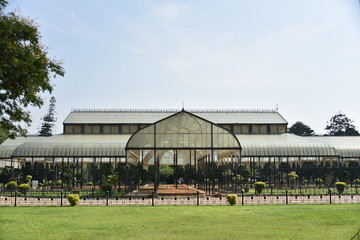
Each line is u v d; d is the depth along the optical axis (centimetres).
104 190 5434
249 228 2288
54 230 2250
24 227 2359
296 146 8000
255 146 7950
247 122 9462
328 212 2998
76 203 3631
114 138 8869
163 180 9600
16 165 9369
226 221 2567
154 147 5203
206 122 5247
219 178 7131
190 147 5209
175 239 1981
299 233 2112
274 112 9912
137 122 9425
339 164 9200
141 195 4822
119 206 3569
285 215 2845
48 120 14512
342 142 9300
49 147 7738
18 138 9150
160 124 5244
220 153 6825
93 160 7888
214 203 3925
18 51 2197
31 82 2319
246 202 3969
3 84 2228
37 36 2408
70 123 9269
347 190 6225
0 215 2914
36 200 4425
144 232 2173
